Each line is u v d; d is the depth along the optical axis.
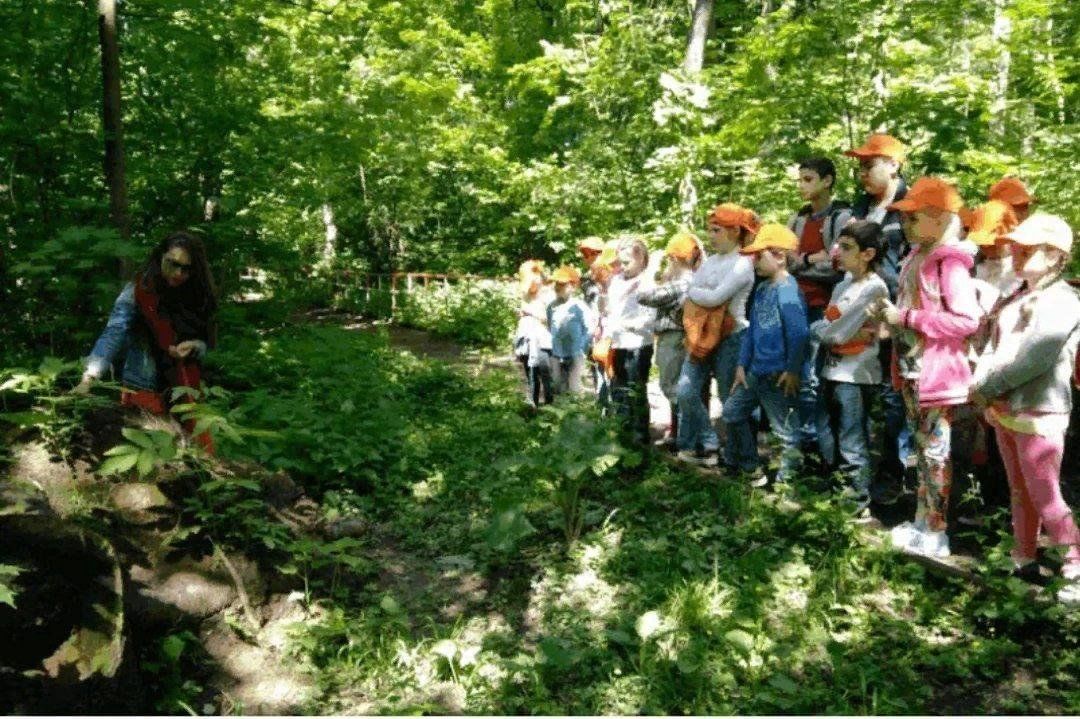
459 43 19.17
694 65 12.44
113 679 3.38
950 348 4.25
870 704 3.51
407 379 9.77
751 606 4.18
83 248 6.44
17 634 3.25
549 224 14.11
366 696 3.81
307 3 9.36
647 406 6.60
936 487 4.41
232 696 3.76
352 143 9.25
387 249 22.52
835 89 8.91
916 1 8.53
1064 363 3.91
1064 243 3.78
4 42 6.84
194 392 4.16
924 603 4.11
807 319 5.52
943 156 8.34
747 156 11.20
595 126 14.37
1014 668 3.71
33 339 6.89
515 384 10.32
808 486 5.38
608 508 5.65
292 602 4.37
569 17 18.11
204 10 7.93
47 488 3.83
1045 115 11.89
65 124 7.37
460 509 5.87
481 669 3.95
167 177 8.15
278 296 9.38
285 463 5.94
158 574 3.96
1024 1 9.65
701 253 6.36
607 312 7.10
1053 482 3.93
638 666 3.81
